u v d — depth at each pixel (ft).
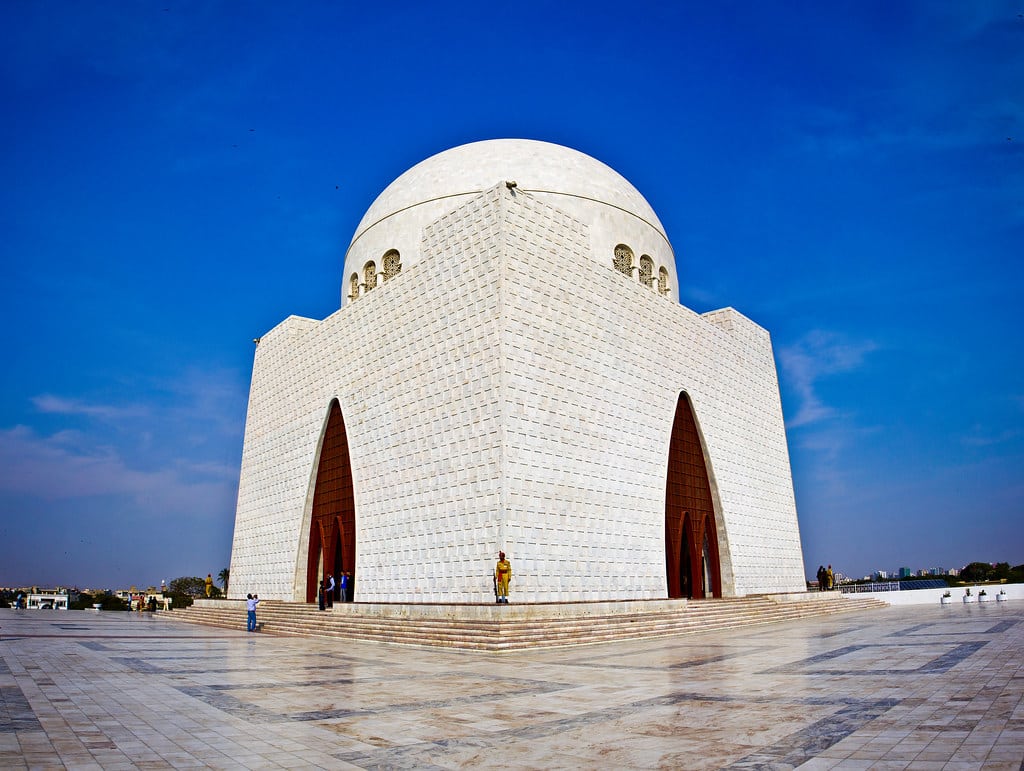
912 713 30.30
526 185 111.55
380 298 102.94
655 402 103.55
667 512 104.94
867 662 47.83
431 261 94.02
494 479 79.00
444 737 28.55
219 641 77.46
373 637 75.46
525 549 78.59
